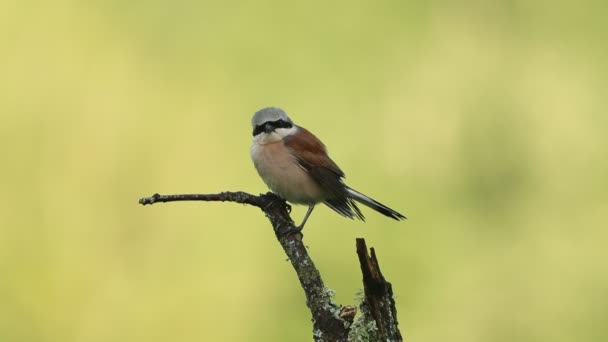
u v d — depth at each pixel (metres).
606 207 13.02
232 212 12.25
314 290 5.93
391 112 13.52
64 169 12.88
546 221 13.01
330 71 13.86
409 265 12.00
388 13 14.38
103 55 13.93
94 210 12.56
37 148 13.04
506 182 12.99
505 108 13.72
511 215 12.97
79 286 11.90
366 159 13.08
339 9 14.34
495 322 11.51
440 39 14.33
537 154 13.51
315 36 14.13
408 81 13.90
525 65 14.24
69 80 13.66
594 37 14.51
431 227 12.47
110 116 13.38
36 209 12.49
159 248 12.11
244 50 14.02
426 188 12.90
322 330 5.69
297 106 13.52
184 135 13.25
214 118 13.34
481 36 14.34
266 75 13.80
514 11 14.60
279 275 11.80
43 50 13.87
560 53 14.33
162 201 6.38
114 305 11.73
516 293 12.07
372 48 14.09
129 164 12.97
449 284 11.86
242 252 11.96
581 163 13.56
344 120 13.41
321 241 11.80
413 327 11.51
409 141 13.27
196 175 12.84
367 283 5.26
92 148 13.09
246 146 13.03
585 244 12.79
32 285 11.88
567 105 13.88
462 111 13.55
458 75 14.00
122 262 12.09
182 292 11.74
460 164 13.20
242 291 11.72
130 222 12.38
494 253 12.34
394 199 12.70
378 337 5.45
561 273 12.41
